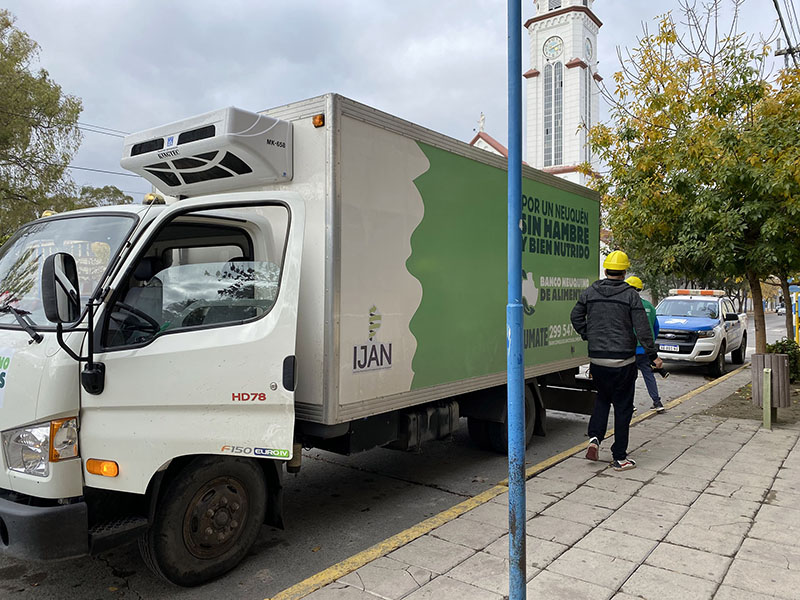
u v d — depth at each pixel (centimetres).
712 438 696
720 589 337
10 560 405
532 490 513
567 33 5491
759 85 907
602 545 396
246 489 385
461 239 530
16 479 316
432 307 494
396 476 604
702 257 947
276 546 431
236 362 351
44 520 300
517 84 270
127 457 325
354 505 520
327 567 395
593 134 1058
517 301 274
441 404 542
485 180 564
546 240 675
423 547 396
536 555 381
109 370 321
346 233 407
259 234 393
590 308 593
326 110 400
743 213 873
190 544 356
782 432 725
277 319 361
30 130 2044
